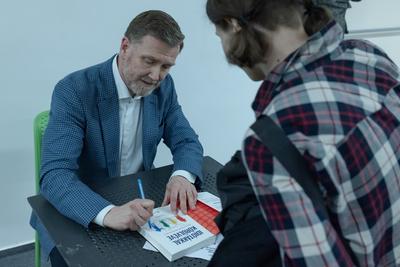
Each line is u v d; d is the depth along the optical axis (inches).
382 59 27.2
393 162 24.2
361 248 24.0
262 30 25.2
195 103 95.1
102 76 55.5
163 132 65.7
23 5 68.6
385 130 24.0
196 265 37.7
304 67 24.4
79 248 39.0
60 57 75.4
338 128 22.3
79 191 45.8
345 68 25.1
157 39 51.0
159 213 44.6
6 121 75.1
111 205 44.3
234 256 28.7
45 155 51.1
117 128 57.3
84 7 73.9
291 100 23.0
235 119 102.7
